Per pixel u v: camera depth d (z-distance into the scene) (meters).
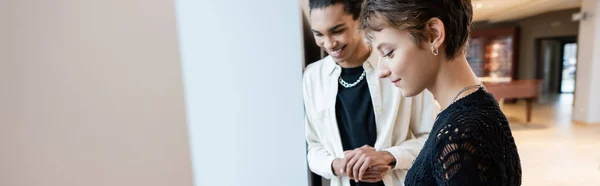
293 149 0.90
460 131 0.41
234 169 0.94
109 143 0.95
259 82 0.88
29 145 0.91
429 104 0.79
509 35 7.14
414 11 0.42
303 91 0.87
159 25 0.88
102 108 0.93
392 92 0.80
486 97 0.45
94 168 0.97
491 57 7.32
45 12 0.85
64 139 0.93
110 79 0.91
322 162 0.84
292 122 0.89
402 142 0.82
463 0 0.44
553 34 6.66
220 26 0.86
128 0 0.87
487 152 0.39
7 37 0.84
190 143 0.95
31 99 0.88
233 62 0.87
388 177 0.81
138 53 0.90
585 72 4.64
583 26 4.65
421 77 0.47
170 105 0.93
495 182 0.39
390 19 0.44
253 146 0.92
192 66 0.90
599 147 3.49
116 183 0.97
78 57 0.88
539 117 5.25
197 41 0.88
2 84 0.86
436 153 0.43
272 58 0.86
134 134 0.95
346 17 0.74
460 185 0.39
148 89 0.92
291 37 0.85
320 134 0.88
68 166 0.95
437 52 0.45
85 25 0.87
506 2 4.93
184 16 0.87
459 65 0.46
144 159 0.97
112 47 0.89
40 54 0.86
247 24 0.85
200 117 0.93
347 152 0.80
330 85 0.85
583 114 4.68
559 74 8.75
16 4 0.83
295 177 0.92
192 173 0.96
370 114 0.82
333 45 0.77
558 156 3.25
